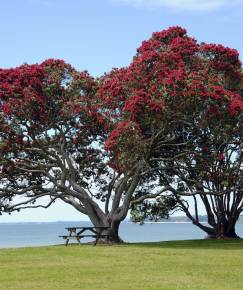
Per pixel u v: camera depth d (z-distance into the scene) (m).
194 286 15.90
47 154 35.41
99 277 17.66
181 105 29.61
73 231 31.05
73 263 21.36
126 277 17.62
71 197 36.56
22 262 21.89
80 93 34.84
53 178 35.75
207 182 39.97
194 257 23.27
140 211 42.81
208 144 34.91
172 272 18.73
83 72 35.56
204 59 33.75
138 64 32.59
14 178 38.25
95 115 34.03
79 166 39.00
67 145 36.69
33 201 37.38
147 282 16.61
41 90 33.38
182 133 35.16
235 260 22.11
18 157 36.72
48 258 23.25
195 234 125.56
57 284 16.36
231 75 34.09
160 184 41.69
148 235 118.75
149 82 31.53
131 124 29.75
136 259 22.59
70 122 35.12
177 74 29.77
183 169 38.06
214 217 42.75
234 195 41.69
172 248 28.52
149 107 29.36
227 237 41.53
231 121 31.06
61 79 34.62
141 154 30.70
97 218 35.00
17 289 15.53
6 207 37.53
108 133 34.81
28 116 32.69
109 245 31.31
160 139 33.81
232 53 33.75
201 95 29.20
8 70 33.44
